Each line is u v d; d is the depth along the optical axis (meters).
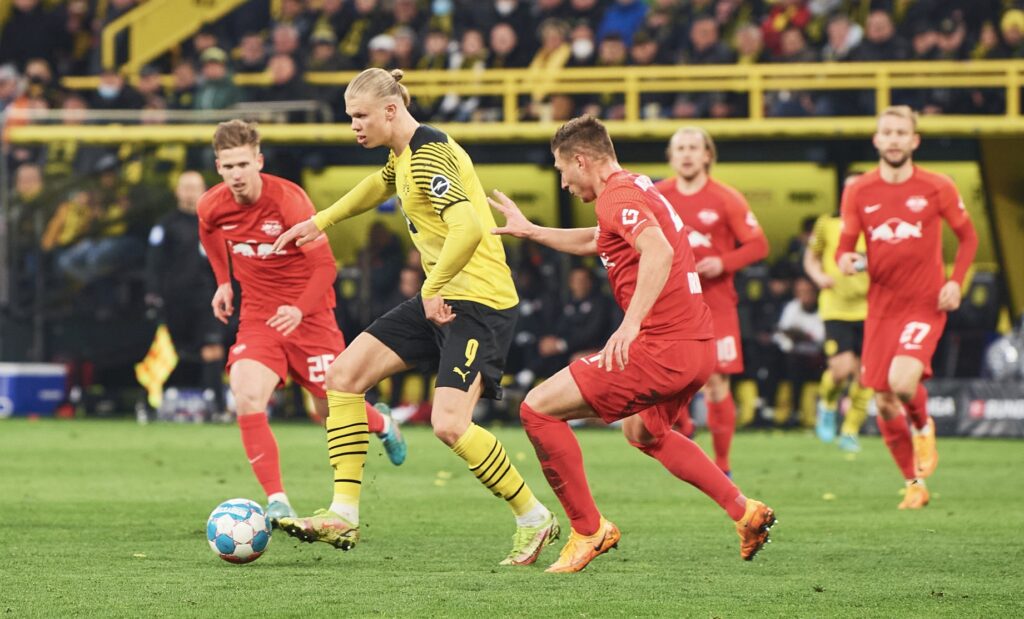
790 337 51.31
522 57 58.53
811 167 53.03
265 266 24.16
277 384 24.14
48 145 55.59
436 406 20.05
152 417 55.78
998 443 45.81
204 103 55.75
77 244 55.69
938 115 52.06
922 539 23.12
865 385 29.67
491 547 21.92
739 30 54.94
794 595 17.56
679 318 19.30
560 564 19.48
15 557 20.53
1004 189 52.50
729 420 32.03
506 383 54.22
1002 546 22.30
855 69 52.75
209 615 15.98
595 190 19.58
